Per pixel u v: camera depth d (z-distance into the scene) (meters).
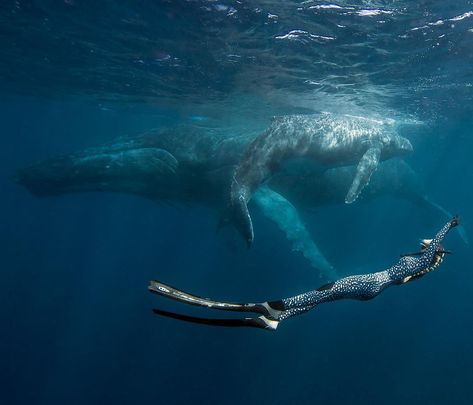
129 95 24.70
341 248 33.03
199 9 11.58
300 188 15.09
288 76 16.84
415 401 20.78
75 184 14.66
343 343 24.05
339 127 12.05
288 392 20.25
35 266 41.28
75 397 20.39
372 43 13.02
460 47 13.15
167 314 1.75
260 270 27.92
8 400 20.23
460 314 32.12
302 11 11.13
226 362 21.64
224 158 13.57
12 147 109.50
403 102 20.06
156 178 14.46
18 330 25.75
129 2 11.79
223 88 19.66
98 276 39.03
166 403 19.50
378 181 19.14
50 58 18.81
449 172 62.66
